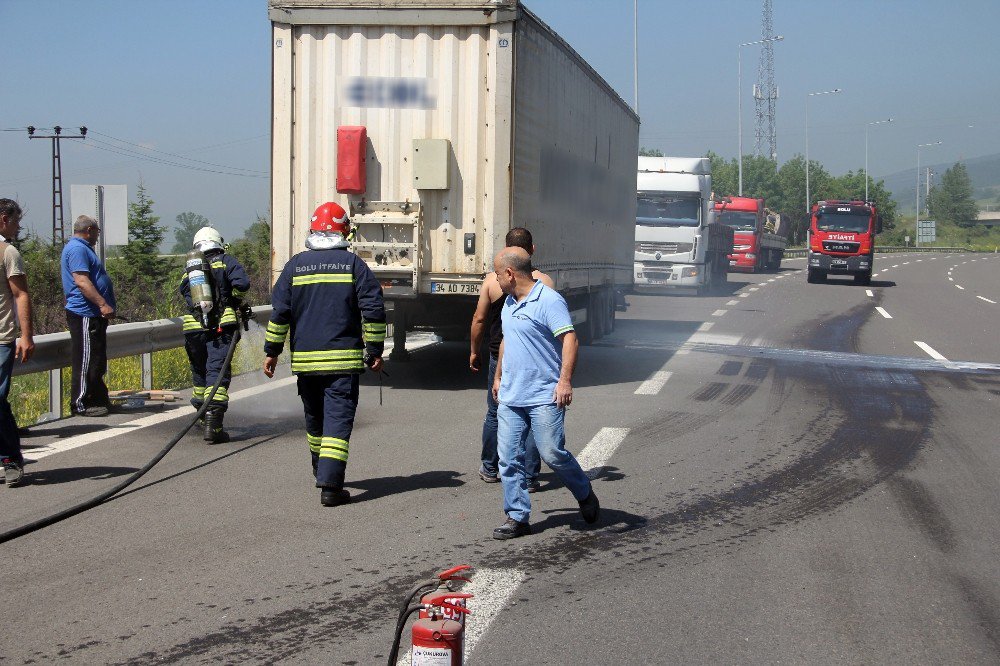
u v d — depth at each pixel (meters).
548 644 4.41
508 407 5.99
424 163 11.06
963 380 13.70
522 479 6.00
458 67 11.11
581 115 14.60
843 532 6.23
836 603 4.99
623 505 6.76
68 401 10.48
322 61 11.27
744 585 5.22
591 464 8.00
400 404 10.83
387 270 11.28
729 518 6.49
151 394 10.71
